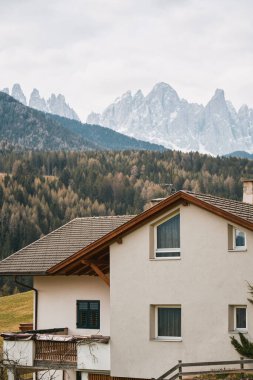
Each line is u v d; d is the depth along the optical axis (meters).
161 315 27.89
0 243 176.50
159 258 27.75
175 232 27.70
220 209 26.17
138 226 28.19
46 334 30.27
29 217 182.75
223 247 26.42
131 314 28.16
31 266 33.44
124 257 28.48
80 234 35.62
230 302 26.12
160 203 27.28
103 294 32.22
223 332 26.16
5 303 76.56
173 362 27.09
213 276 26.55
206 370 26.38
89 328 32.47
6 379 31.39
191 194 27.02
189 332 26.86
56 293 33.44
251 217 27.88
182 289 27.16
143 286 28.00
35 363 29.56
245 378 24.41
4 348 30.11
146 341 27.72
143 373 27.66
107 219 36.62
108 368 28.31
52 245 35.03
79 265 30.50
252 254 25.86
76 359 29.00
